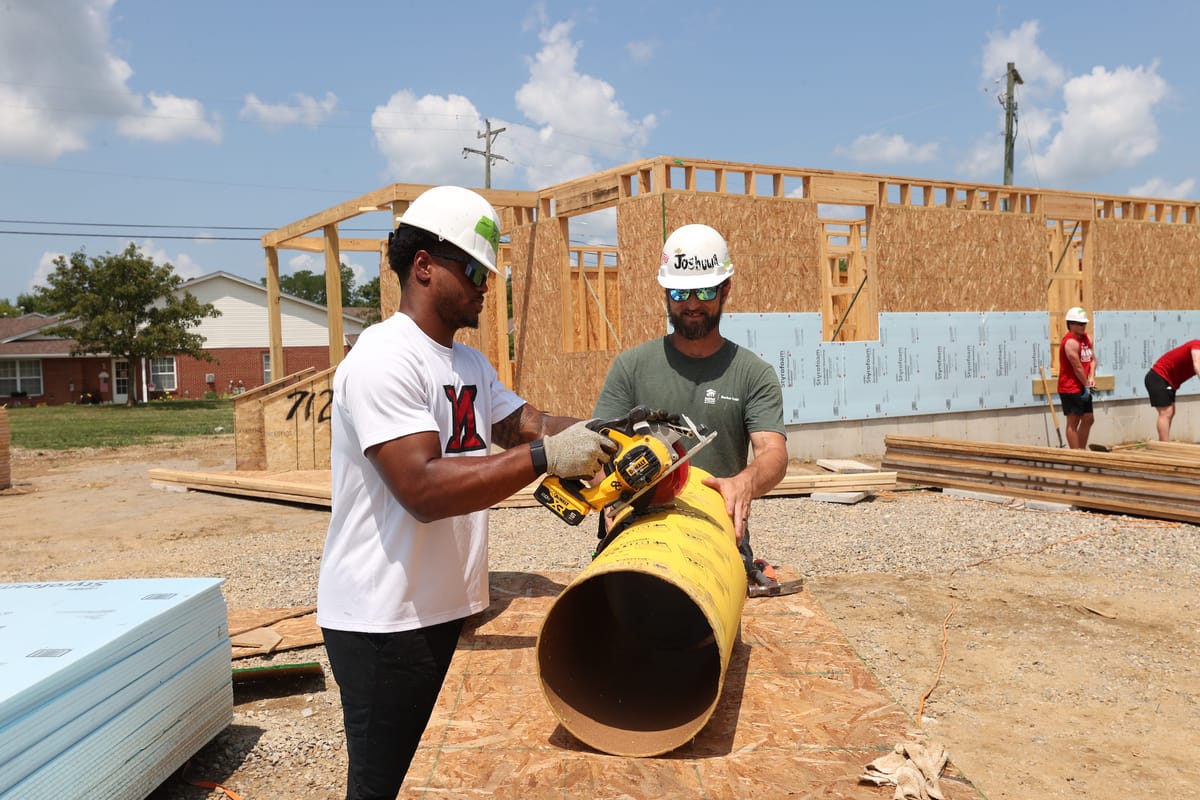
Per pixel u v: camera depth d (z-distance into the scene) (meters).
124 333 29.62
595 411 3.07
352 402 1.84
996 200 11.98
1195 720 3.47
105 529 7.57
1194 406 14.15
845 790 1.43
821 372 10.49
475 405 2.13
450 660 2.15
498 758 1.57
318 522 7.70
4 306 72.88
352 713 2.07
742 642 2.17
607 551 1.78
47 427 20.19
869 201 10.84
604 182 10.23
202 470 11.70
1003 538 6.52
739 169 9.84
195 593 3.04
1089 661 4.09
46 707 2.20
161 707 2.79
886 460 9.05
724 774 1.49
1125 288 13.29
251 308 37.16
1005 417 12.09
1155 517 7.01
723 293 2.94
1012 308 12.08
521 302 12.08
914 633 4.49
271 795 2.98
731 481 2.30
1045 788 2.95
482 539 2.22
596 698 1.77
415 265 1.99
